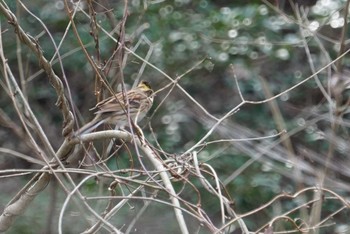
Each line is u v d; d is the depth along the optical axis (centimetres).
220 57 1725
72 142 841
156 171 753
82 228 1402
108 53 1591
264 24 1747
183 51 1714
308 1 1792
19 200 868
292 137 1560
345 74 1218
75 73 1698
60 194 1459
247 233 729
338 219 1475
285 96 1709
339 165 1302
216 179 749
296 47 1722
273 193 1542
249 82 1723
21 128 1402
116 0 1666
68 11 809
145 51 1666
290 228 1422
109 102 937
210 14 1766
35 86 1738
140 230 1434
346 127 1401
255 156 1293
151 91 1025
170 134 1662
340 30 1658
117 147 925
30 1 1719
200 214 712
